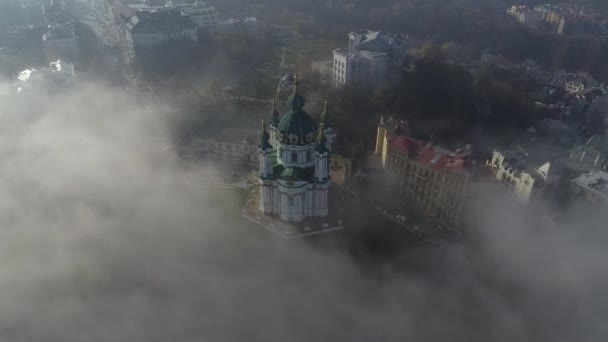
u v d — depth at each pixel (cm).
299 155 12325
